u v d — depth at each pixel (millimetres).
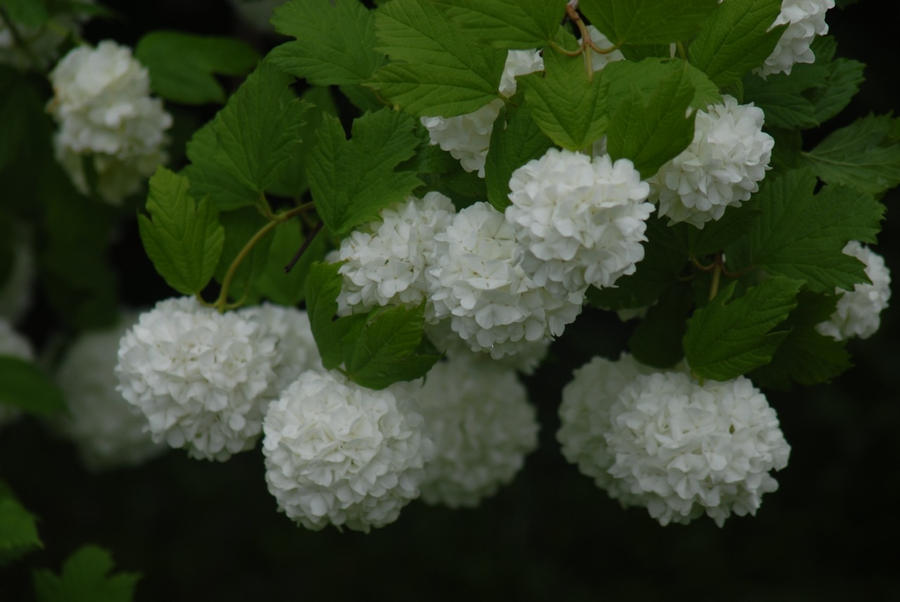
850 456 2295
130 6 1746
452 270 1147
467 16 1151
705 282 1237
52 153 1480
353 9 1227
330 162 1193
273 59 1222
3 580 2061
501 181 1154
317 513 1190
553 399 2115
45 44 1447
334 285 1183
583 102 1132
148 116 1398
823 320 1216
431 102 1166
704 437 1186
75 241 1558
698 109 1155
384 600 2113
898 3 2043
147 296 2197
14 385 1454
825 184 1251
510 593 2113
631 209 1115
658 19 1146
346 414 1188
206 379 1211
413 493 1209
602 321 2080
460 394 1377
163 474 2256
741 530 2262
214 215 1224
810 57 1191
